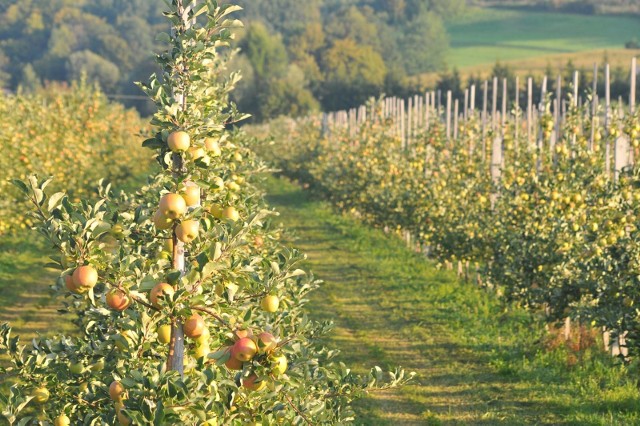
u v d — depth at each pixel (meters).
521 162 14.70
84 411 5.49
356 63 123.25
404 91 73.25
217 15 5.47
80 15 170.38
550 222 12.34
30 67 143.88
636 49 109.00
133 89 124.44
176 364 4.69
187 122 5.02
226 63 10.21
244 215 6.78
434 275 18.48
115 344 5.12
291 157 43.34
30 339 13.02
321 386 5.91
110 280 4.61
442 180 18.30
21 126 21.89
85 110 28.48
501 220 14.55
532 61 104.50
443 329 14.06
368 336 13.82
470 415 10.30
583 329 12.84
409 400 10.84
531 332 13.49
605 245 10.47
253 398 4.86
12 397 4.96
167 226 4.71
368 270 19.50
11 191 19.83
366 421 10.02
